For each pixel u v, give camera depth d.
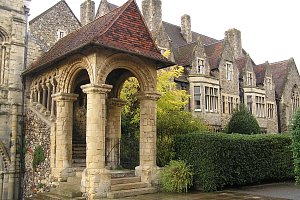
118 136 15.05
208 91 26.62
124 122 17.55
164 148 13.74
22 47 17.31
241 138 14.08
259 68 35.53
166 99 17.62
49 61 12.95
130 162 15.59
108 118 15.04
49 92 14.55
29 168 15.30
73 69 12.67
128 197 11.10
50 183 12.97
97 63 11.35
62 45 14.50
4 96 16.50
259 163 14.80
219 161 12.80
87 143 11.21
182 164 12.70
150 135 12.79
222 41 30.19
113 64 11.91
